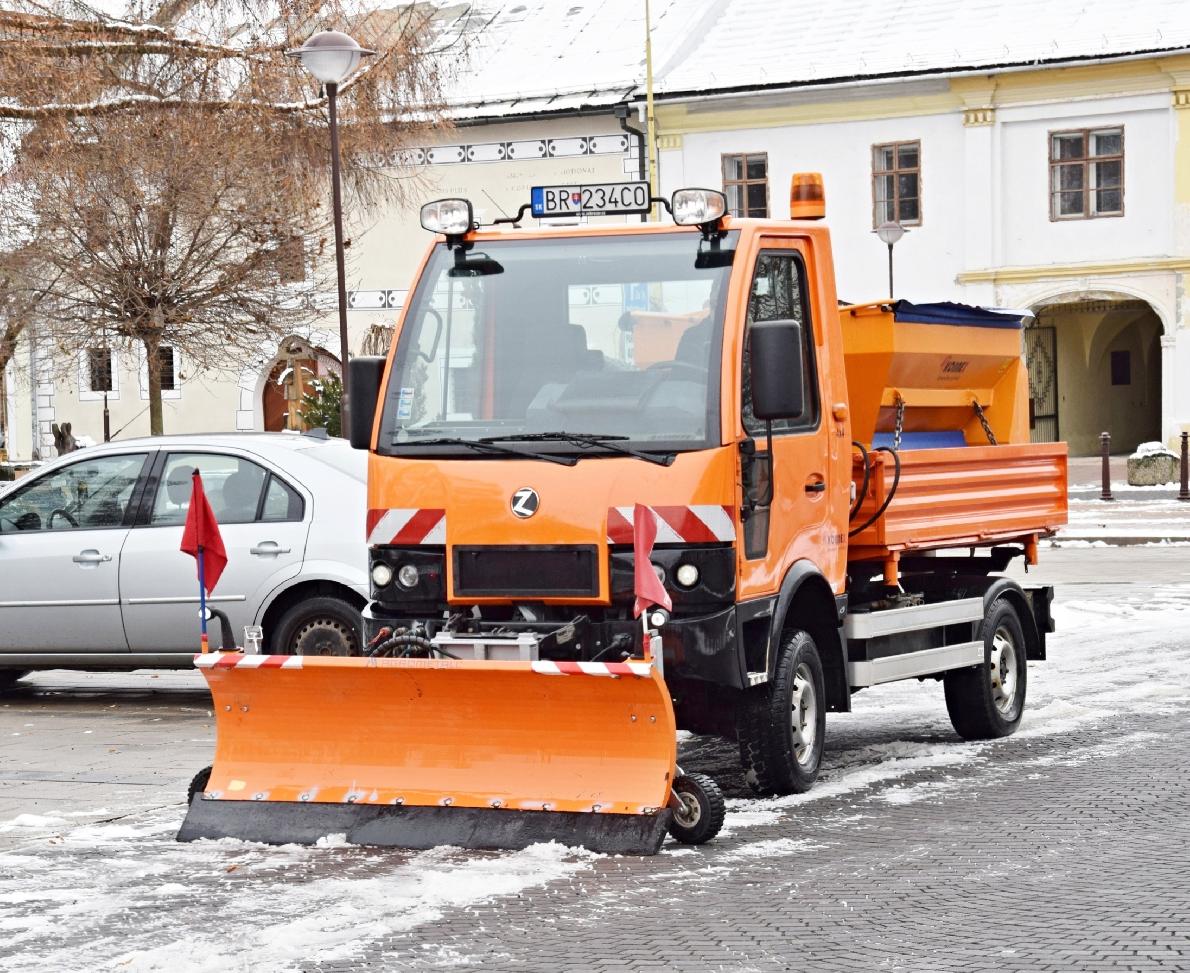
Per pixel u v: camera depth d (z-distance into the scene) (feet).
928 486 33.91
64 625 41.88
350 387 29.43
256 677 27.53
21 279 84.07
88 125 80.43
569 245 29.14
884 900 22.94
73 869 25.50
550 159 139.64
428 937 21.48
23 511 42.86
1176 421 128.98
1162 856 25.25
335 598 40.14
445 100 91.15
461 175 141.49
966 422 38.58
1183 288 127.95
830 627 31.40
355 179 89.51
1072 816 28.19
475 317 29.04
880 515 32.30
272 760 27.89
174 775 33.81
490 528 27.76
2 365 88.63
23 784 32.99
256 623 40.40
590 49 143.33
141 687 47.32
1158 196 128.26
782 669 29.40
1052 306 147.95
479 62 142.00
